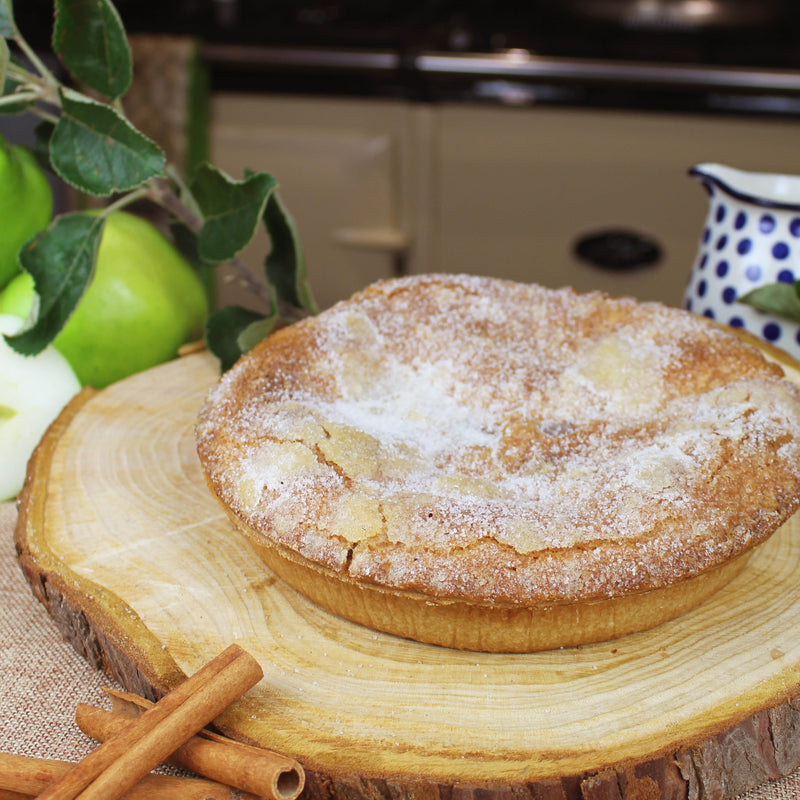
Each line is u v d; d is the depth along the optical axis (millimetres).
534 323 990
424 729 833
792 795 846
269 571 920
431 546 849
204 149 1633
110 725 835
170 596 899
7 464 1011
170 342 1101
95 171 982
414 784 811
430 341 975
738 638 875
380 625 883
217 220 1022
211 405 929
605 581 842
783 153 1513
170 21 1679
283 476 878
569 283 1669
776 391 928
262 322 1021
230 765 809
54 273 998
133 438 1017
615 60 1523
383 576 847
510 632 866
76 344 1069
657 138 1533
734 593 904
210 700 822
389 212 1664
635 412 939
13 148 1057
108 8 986
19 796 817
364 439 904
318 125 1614
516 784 810
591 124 1541
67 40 990
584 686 854
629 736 827
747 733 830
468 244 1673
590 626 869
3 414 1015
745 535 862
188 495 971
